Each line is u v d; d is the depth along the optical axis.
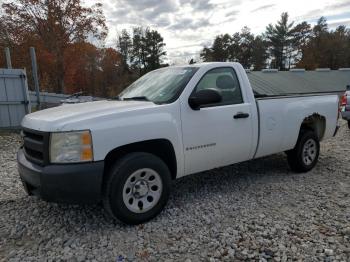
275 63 73.38
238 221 3.64
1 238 3.37
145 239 3.29
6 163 6.54
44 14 31.88
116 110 3.48
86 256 3.00
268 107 4.77
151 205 3.66
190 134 3.92
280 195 4.44
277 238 3.24
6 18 31.19
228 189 4.71
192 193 4.57
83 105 4.07
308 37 71.25
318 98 5.71
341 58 68.69
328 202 4.16
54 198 3.16
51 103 19.67
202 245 3.16
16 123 10.82
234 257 2.95
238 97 4.48
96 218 3.79
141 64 70.06
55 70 33.03
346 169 5.70
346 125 11.20
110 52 49.66
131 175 3.46
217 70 4.36
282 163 6.14
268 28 73.38
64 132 3.14
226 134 4.26
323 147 7.63
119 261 2.92
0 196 4.58
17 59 30.75
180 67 4.54
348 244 3.11
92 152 3.18
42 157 3.29
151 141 3.63
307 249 3.03
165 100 3.90
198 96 3.80
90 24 33.50
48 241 3.29
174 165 3.88
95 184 3.19
